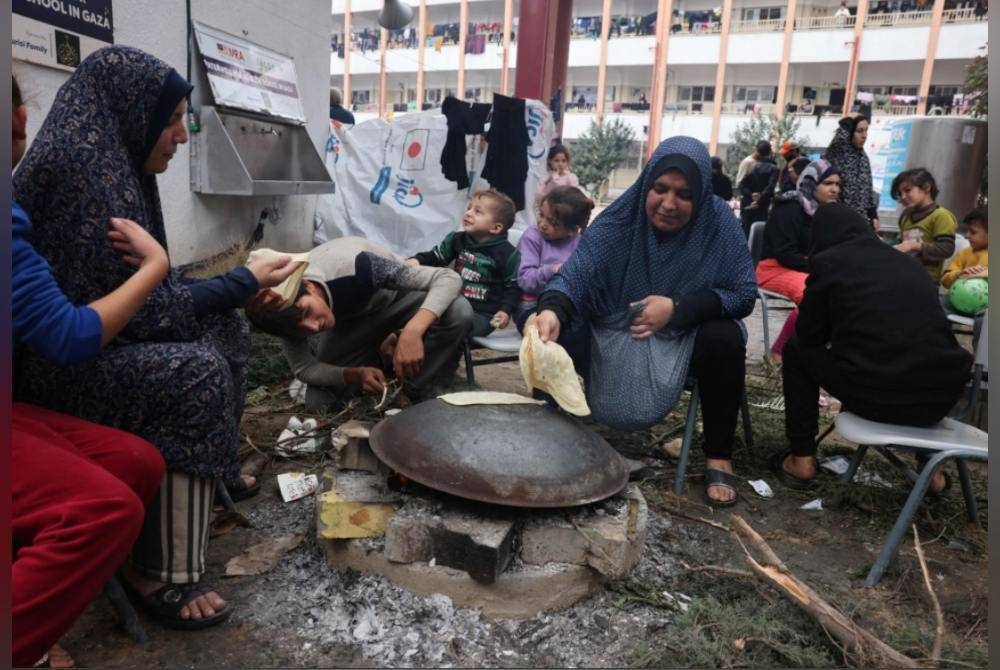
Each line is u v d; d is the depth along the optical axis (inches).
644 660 70.1
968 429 100.7
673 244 109.1
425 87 1929.1
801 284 186.4
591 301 111.5
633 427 110.1
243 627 72.8
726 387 107.1
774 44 1408.7
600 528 78.0
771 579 77.2
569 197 161.0
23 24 136.9
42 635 54.4
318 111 268.8
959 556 97.4
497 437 78.7
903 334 99.1
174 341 73.7
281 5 235.5
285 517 95.4
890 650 68.6
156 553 70.6
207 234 211.6
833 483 114.3
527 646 72.6
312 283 107.6
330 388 131.5
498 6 1781.5
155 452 66.6
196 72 196.4
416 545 76.5
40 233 66.1
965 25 1273.4
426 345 132.1
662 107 1519.4
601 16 1631.4
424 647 70.9
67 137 66.1
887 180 417.1
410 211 265.3
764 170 436.5
